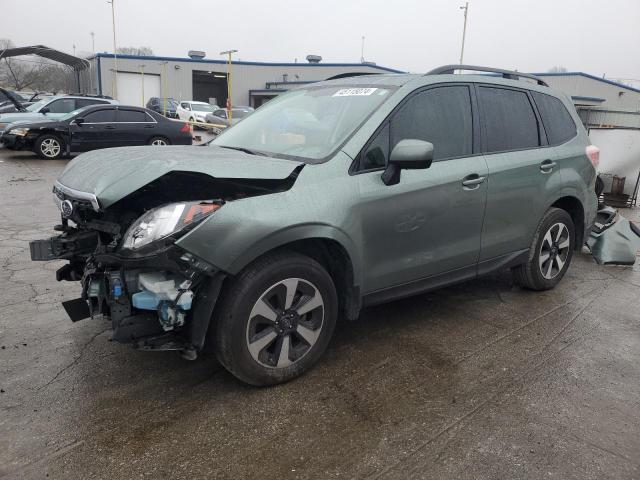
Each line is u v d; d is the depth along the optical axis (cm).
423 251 359
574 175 466
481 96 400
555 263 480
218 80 5075
